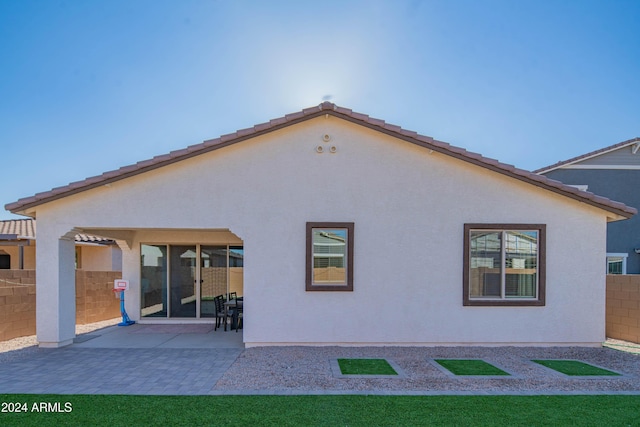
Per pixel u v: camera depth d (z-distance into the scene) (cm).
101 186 997
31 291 1166
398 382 719
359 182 1014
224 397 638
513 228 1013
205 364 836
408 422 546
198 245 1398
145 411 580
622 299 1122
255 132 993
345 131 1021
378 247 1007
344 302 999
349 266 999
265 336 991
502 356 914
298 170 1013
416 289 1003
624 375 771
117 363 845
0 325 1074
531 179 995
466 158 999
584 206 1022
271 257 1000
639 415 576
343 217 1009
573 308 1012
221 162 1012
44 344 995
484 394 658
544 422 550
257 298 996
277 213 1007
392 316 999
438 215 1013
